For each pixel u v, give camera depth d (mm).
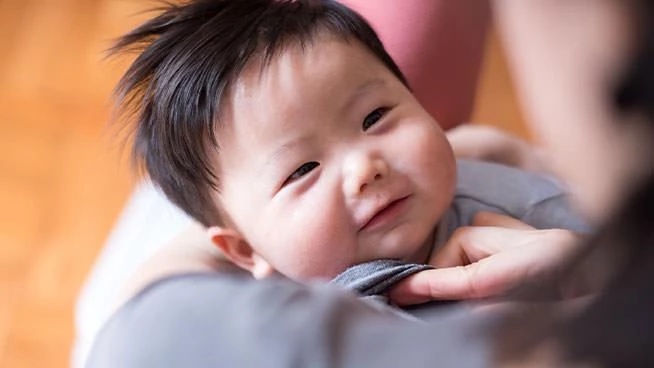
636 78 327
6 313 1479
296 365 516
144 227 1040
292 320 537
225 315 569
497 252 764
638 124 341
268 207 845
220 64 849
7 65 1805
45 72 1785
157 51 902
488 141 1067
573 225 862
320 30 854
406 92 869
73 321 1469
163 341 582
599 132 361
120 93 958
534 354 402
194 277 636
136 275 846
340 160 823
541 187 910
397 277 773
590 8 349
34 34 1849
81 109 1730
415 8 1057
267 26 860
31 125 1712
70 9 1873
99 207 1606
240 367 539
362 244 818
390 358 486
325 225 816
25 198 1622
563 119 381
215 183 881
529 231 783
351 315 538
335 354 505
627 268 347
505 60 1729
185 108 864
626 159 352
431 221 828
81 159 1663
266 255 869
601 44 346
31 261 1543
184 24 899
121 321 632
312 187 826
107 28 1830
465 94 1142
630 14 333
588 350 363
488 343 443
